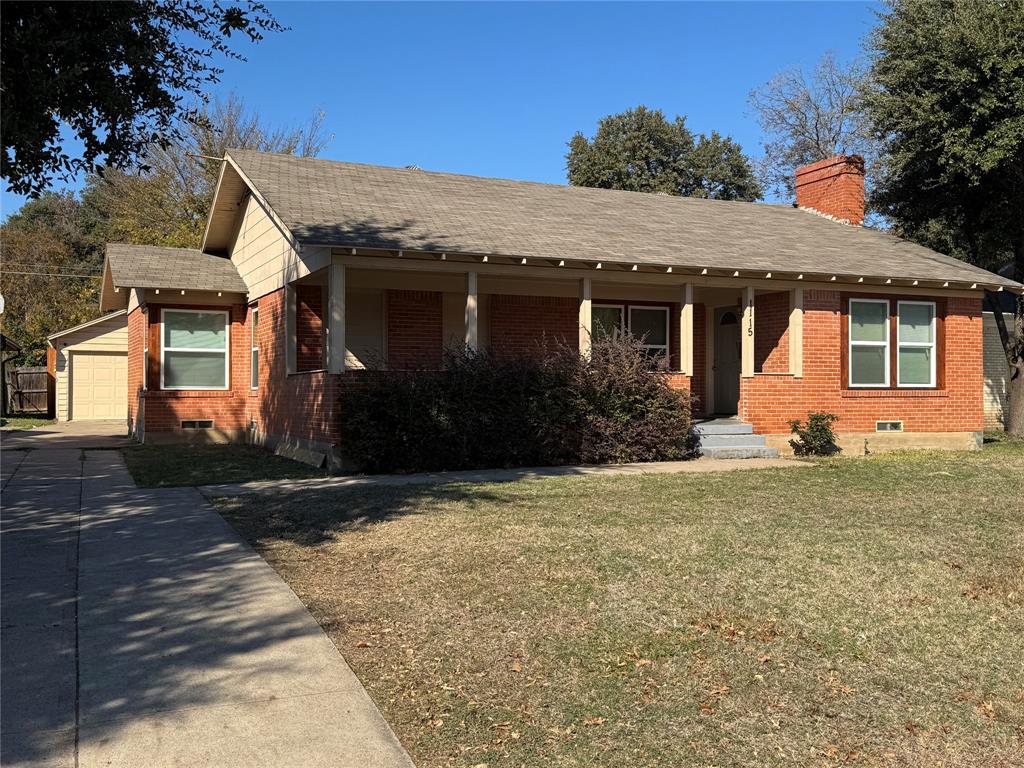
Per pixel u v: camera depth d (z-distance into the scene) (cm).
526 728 406
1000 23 1642
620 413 1387
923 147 1800
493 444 1299
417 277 1468
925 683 461
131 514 902
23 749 374
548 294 1692
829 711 427
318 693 438
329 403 1255
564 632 525
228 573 658
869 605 582
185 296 1778
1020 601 593
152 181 3762
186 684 447
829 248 1708
